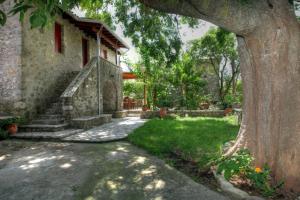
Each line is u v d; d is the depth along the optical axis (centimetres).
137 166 475
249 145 436
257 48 400
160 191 367
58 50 1145
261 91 407
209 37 1703
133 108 2059
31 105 914
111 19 812
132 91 2272
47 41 1028
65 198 346
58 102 1008
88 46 1471
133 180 407
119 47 1758
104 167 471
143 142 660
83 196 352
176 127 902
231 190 354
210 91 1906
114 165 482
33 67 929
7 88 874
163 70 1552
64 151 599
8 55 870
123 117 1542
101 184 392
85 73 1075
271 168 390
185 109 1499
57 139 733
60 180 409
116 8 748
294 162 365
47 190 371
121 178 416
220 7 358
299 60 379
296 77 376
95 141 705
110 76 1395
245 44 441
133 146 656
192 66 1611
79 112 997
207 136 711
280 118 384
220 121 1084
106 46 1755
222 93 1814
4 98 877
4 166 486
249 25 382
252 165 416
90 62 1165
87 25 1216
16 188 379
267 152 398
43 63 996
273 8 382
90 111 1112
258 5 378
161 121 1092
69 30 1220
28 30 898
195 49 1805
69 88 967
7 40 870
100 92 1221
